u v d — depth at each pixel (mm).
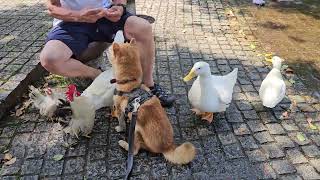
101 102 1480
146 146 1307
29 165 1295
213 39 2359
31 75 1752
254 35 2451
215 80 1483
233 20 2680
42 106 1463
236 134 1477
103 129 1479
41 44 2027
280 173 1294
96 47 1699
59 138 1424
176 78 1872
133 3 2205
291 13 2855
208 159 1340
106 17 1505
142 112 1245
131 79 1295
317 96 1778
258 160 1349
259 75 1946
